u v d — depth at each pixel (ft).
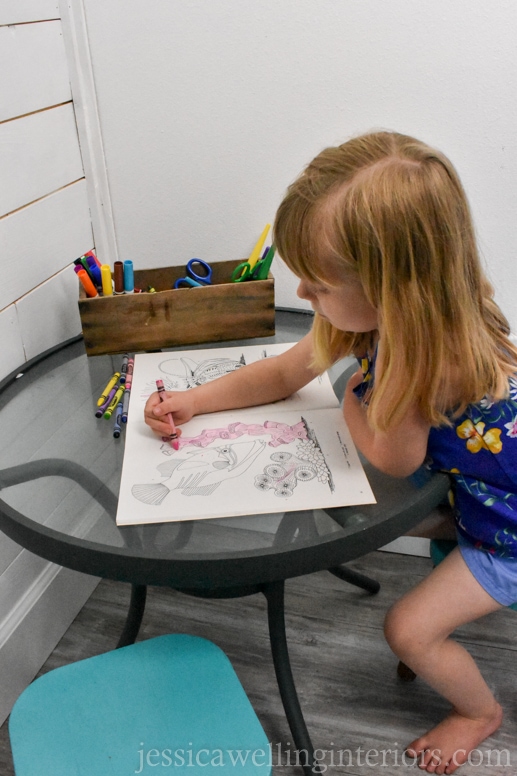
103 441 2.78
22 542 2.35
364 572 4.73
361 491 2.42
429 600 3.09
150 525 2.28
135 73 3.65
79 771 2.27
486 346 2.61
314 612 4.43
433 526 3.34
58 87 3.56
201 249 4.10
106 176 3.94
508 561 3.05
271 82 3.58
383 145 2.38
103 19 3.53
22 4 3.20
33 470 2.61
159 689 2.53
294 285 4.03
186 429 2.82
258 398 2.99
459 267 2.36
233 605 4.48
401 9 3.31
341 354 3.05
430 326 2.35
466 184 3.69
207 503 2.35
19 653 3.83
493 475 2.86
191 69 3.61
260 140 3.74
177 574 2.14
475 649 4.19
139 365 3.30
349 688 3.96
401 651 3.15
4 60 3.12
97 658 2.65
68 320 3.92
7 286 3.34
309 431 2.78
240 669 4.06
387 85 3.51
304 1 3.36
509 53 3.34
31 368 3.38
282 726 3.75
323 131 3.67
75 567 2.25
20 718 2.44
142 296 3.29
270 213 3.92
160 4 3.47
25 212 3.40
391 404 2.41
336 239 2.28
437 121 3.56
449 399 2.60
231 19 3.46
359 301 2.45
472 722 3.48
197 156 3.83
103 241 4.11
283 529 2.24
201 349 3.47
